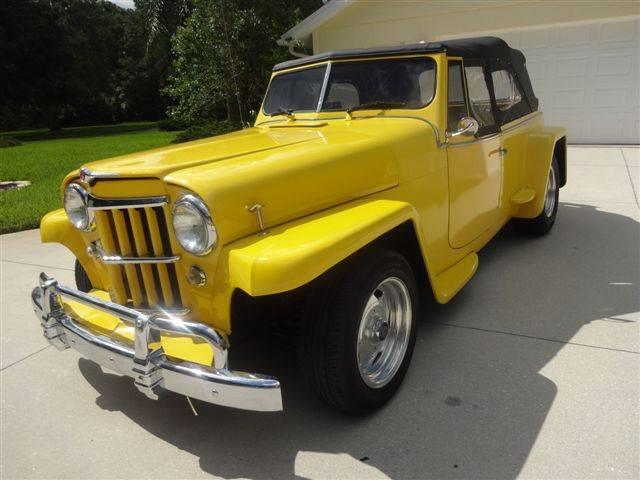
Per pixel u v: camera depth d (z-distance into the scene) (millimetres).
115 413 2930
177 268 2416
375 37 11844
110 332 2627
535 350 3219
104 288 3158
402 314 2857
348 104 3631
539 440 2447
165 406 2961
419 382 2955
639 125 10180
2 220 7348
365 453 2455
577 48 10227
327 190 2650
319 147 2766
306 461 2438
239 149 2799
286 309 2732
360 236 2354
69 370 3426
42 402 3074
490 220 4219
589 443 2408
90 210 2570
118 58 43812
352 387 2484
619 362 3035
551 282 4227
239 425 2732
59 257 5797
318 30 12234
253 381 2127
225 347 2162
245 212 2303
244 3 13664
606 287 4070
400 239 3004
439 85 3365
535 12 10328
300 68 3967
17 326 4117
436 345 3338
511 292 4074
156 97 46156
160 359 2307
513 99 4656
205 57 13258
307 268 2104
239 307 2502
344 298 2400
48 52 33562
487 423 2588
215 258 2264
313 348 2430
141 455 2572
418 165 3143
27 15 31969
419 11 11297
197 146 2957
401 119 3371
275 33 13773
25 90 34344
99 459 2564
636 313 3621
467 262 3725
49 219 3168
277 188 2424
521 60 5023
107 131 33812
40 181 11234
